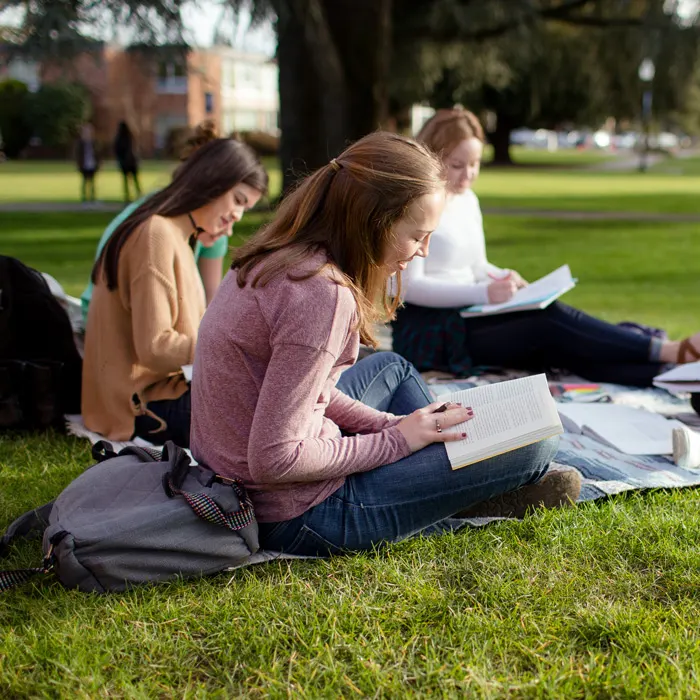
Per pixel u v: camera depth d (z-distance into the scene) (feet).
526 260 35.24
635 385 13.92
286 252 7.06
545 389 8.02
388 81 36.17
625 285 28.84
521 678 6.45
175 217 10.68
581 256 36.47
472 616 7.22
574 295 26.66
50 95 113.70
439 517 8.16
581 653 6.79
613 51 45.93
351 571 7.89
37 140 119.14
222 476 7.61
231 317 7.21
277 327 6.93
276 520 7.82
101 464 8.00
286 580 7.83
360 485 7.86
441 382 13.79
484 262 15.03
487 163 139.23
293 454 7.13
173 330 10.58
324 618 7.25
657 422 11.97
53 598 7.48
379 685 6.35
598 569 8.05
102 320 11.00
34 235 40.73
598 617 7.17
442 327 14.12
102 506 7.61
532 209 59.98
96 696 6.25
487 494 8.13
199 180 10.62
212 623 7.16
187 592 7.56
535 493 9.01
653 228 48.01
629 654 6.70
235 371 7.30
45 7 24.04
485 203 64.80
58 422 11.76
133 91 117.39
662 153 178.29
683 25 40.88
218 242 13.44
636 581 7.83
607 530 8.73
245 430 7.47
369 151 7.07
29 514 8.51
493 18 42.01
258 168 10.87
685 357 13.52
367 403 9.35
